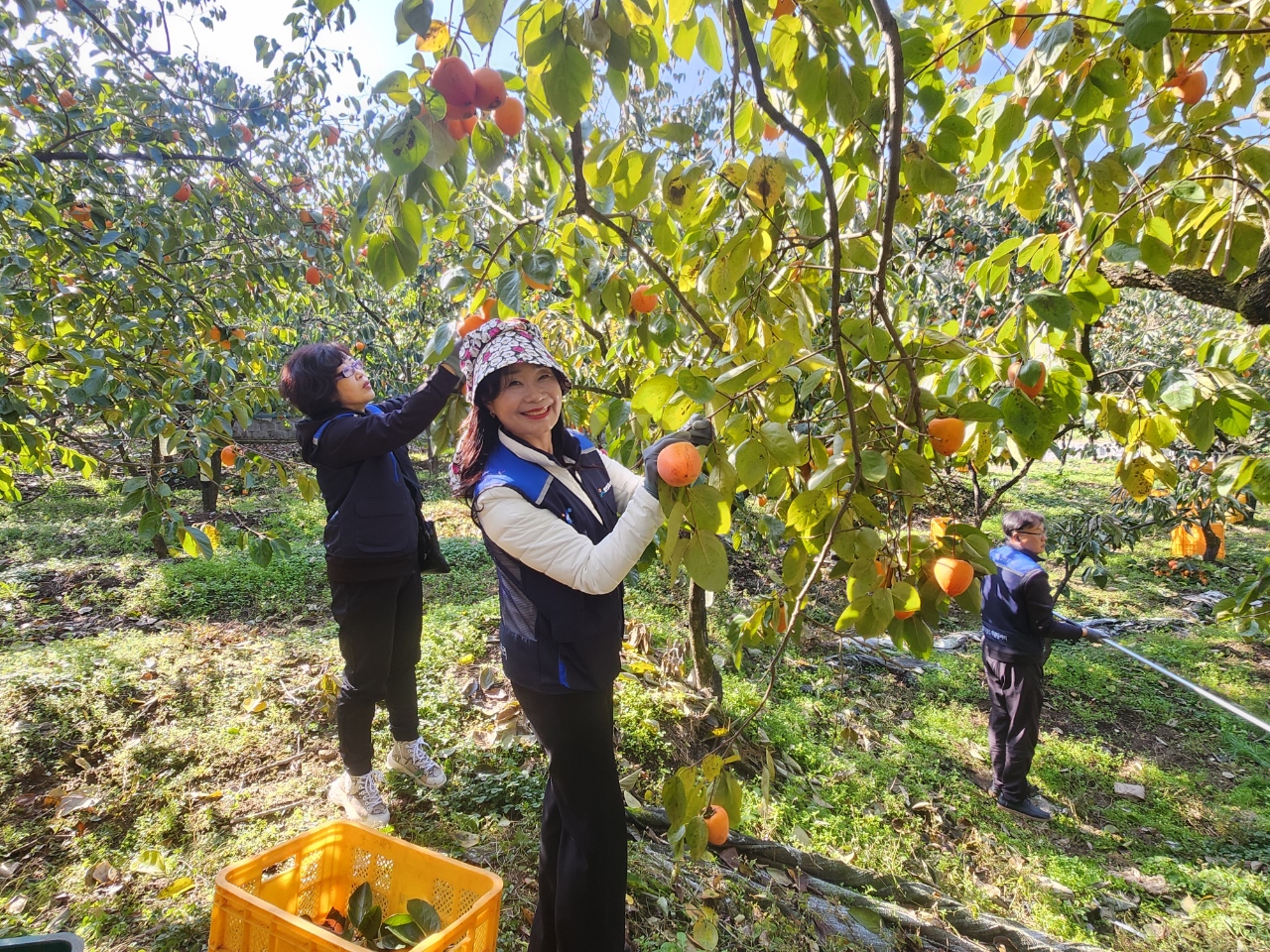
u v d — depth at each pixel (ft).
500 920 6.86
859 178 5.34
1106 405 5.18
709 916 6.10
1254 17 4.68
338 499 7.04
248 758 9.43
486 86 3.41
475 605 15.30
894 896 9.31
